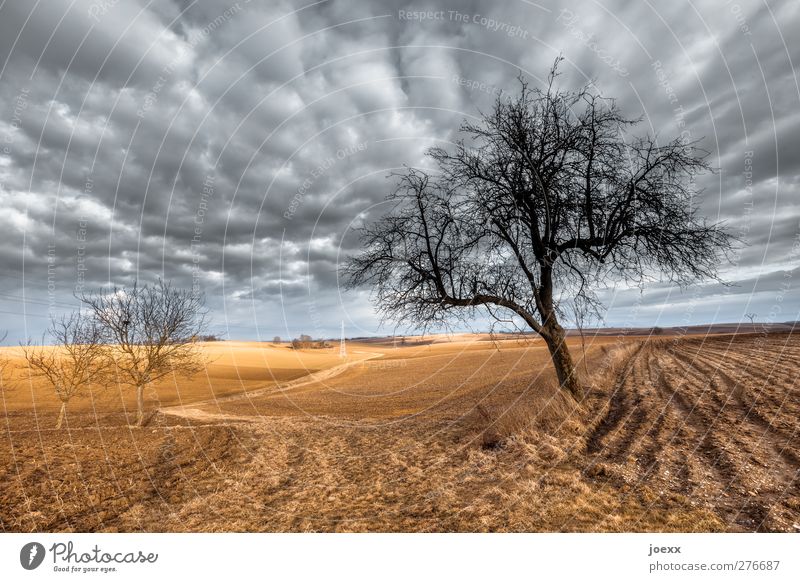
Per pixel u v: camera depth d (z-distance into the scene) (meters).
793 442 8.93
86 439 15.62
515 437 11.72
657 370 25.59
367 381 47.22
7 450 13.38
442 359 64.19
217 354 80.69
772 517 6.00
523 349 58.97
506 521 6.89
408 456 12.12
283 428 18.55
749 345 42.28
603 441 10.88
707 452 9.03
